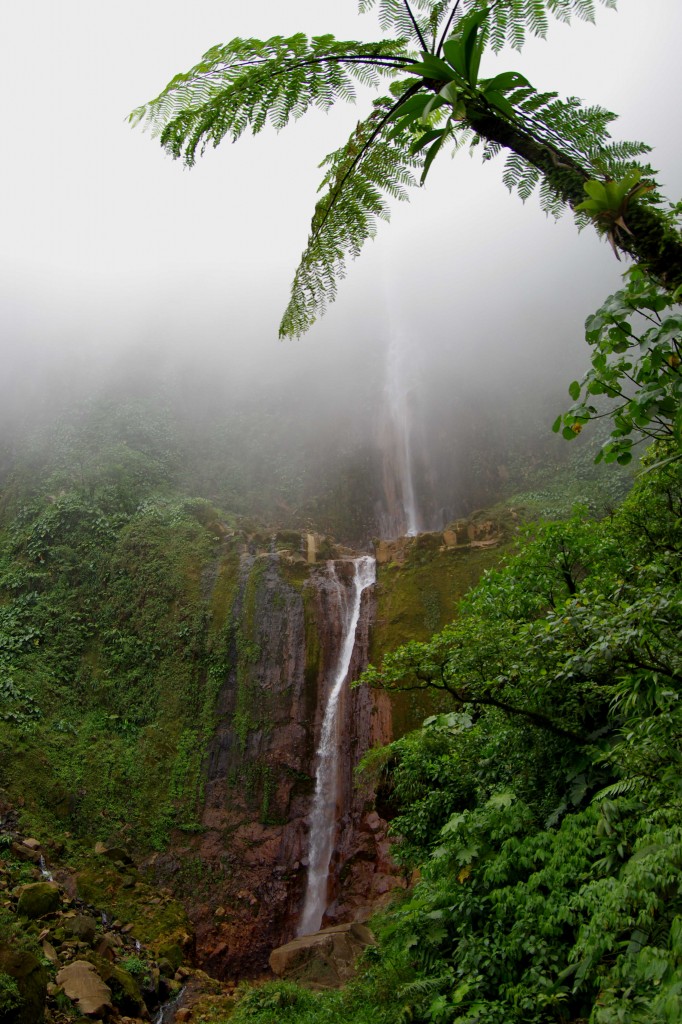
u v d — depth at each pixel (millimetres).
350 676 16266
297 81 1483
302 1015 7629
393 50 1417
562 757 6434
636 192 1224
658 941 3848
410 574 17766
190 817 14445
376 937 9469
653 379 1945
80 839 13133
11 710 14594
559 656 5195
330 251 1869
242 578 18078
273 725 15656
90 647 17359
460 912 6066
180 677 16516
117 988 8508
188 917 12805
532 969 4777
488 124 1396
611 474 21031
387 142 1732
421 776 8812
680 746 3980
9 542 20250
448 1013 5121
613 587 6102
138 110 1537
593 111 1338
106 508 21188
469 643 6191
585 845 5180
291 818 14656
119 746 15203
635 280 1850
